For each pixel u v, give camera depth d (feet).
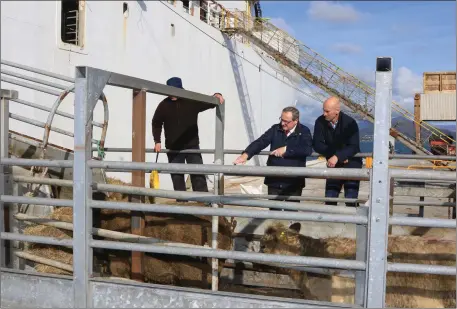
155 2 43.32
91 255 12.01
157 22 43.88
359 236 10.37
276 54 60.95
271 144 18.29
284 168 10.63
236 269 16.39
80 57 33.42
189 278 14.73
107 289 11.78
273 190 18.56
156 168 11.36
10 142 20.01
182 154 21.02
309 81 58.85
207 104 20.65
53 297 12.16
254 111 67.92
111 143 35.17
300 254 14.07
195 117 20.86
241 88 64.18
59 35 31.58
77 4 33.73
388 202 9.90
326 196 19.52
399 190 22.70
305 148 17.75
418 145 46.03
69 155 21.36
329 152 18.42
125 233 14.12
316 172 10.29
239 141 63.62
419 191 22.47
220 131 19.33
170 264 14.69
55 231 16.55
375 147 9.89
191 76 51.24
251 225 18.49
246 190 31.09
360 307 10.24
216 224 14.06
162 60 44.96
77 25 33.73
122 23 38.17
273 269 15.97
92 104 11.79
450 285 12.11
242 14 66.18
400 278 12.37
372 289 10.02
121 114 36.24
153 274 14.73
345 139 18.08
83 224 11.77
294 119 17.60
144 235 15.12
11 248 15.65
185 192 12.42
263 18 66.49
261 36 65.36
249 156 17.79
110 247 11.74
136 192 12.53
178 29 48.01
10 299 12.62
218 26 61.67
